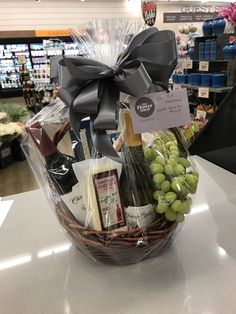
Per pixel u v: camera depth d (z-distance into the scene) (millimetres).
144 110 569
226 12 2707
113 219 574
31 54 6805
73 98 553
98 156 588
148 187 603
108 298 585
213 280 607
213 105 2812
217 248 693
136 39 579
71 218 610
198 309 548
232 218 797
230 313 537
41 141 615
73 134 630
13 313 568
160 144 640
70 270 662
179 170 595
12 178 2844
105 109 532
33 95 4664
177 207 579
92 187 563
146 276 628
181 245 707
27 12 6820
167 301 569
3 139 2799
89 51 607
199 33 3807
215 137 1166
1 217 885
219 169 1073
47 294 604
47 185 654
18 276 655
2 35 6559
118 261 644
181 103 583
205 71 2998
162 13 7418
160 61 556
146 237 586
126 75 540
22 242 767
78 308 568
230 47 2586
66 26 7152
